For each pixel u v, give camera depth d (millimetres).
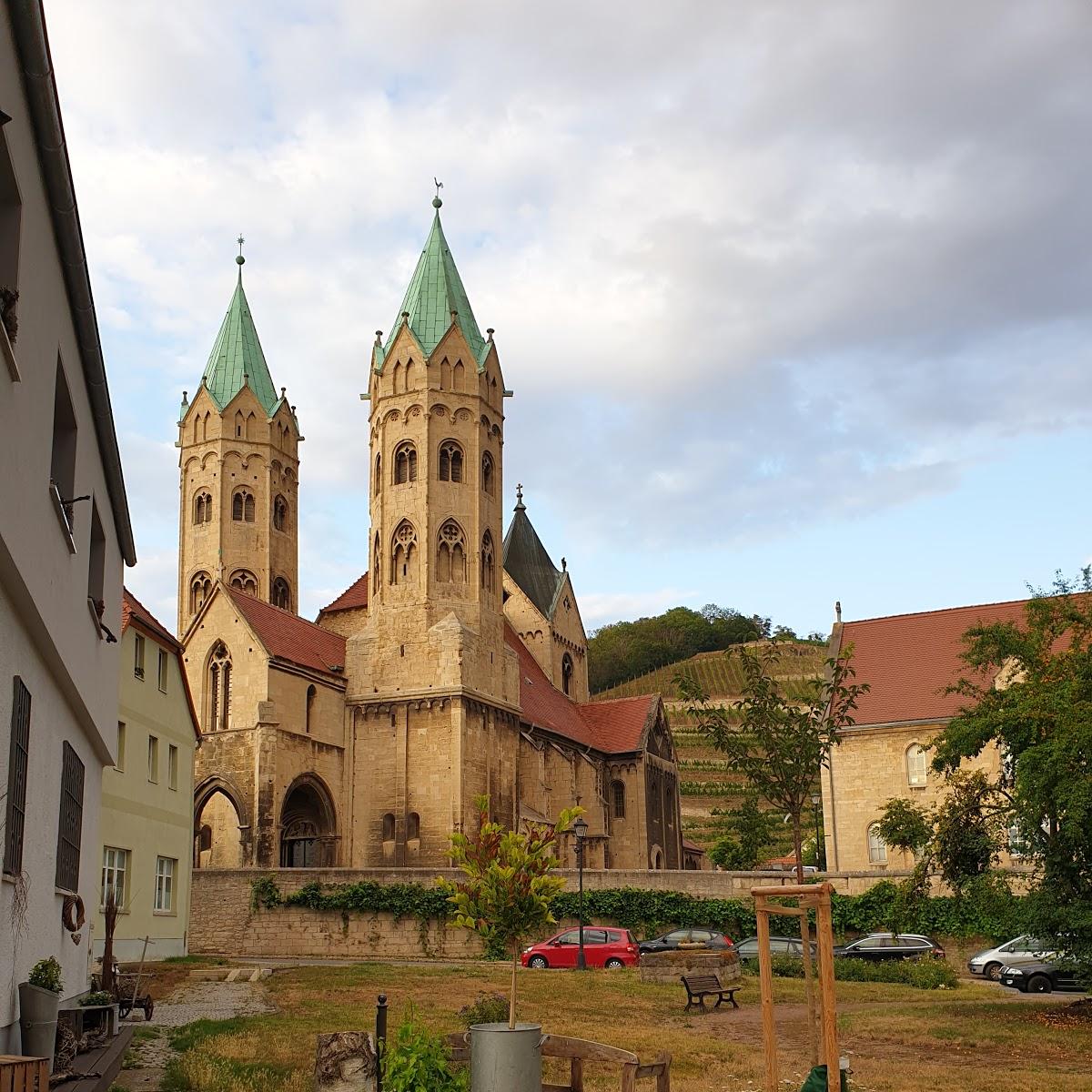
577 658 119500
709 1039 30891
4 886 18250
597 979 45562
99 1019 25750
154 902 49500
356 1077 17312
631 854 101750
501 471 87688
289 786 73938
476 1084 17750
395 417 84438
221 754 73062
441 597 81375
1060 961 37562
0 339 15227
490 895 19109
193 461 98500
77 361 22812
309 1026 30219
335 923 61156
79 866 27875
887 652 81688
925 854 41406
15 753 18953
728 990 39438
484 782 80000
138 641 47938
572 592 120750
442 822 77000
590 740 102750
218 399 98625
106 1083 20828
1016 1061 27938
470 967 51125
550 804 92125
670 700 188625
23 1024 19562
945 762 39719
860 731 76812
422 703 79062
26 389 17188
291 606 99562
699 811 143375
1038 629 40344
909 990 46656
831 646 83938
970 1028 32906
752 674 43812
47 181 18031
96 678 28453
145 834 48188
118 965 35188
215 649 75375
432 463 82938
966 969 60000
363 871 61938
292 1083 22016
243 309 103188
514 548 118812
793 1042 31141
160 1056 25562
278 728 73312
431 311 86312
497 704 82312
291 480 101438
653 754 106562
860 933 64312
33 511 18109
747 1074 25672
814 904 20906
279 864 72062
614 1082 24516
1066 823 35312
